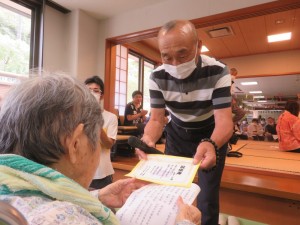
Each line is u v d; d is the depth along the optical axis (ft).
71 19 9.89
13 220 0.85
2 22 8.43
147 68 17.53
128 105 12.11
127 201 2.24
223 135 3.14
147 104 17.38
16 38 8.80
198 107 3.84
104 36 10.47
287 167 7.52
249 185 6.16
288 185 6.15
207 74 3.53
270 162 8.34
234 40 14.20
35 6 9.16
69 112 1.41
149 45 16.38
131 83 15.90
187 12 8.41
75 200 1.30
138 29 9.57
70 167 1.49
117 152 9.39
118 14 10.07
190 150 4.24
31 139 1.36
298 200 5.64
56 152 1.40
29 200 1.19
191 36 3.22
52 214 1.12
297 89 28.76
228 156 9.42
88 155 1.56
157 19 9.08
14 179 1.21
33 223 1.05
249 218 6.21
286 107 11.37
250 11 7.41
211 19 8.00
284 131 10.94
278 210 5.90
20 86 1.48
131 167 7.98
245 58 17.04
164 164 2.51
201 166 2.44
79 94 1.51
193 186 2.20
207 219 3.69
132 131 9.93
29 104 1.37
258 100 35.09
